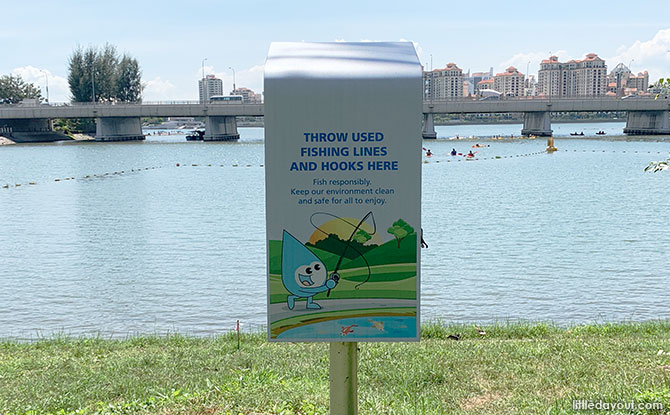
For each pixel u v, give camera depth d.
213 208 38.53
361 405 7.34
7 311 16.81
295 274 5.21
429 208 37.28
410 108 5.05
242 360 10.08
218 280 20.12
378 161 5.09
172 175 61.50
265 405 7.15
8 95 155.88
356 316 5.23
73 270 22.16
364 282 5.21
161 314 16.31
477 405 7.57
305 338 5.26
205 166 71.50
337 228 5.16
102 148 108.00
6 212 38.31
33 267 22.78
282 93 5.04
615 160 74.00
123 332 14.67
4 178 59.59
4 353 11.62
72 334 14.51
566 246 25.16
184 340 12.72
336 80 5.04
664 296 17.44
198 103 121.94
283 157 5.10
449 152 89.81
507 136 137.12
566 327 14.04
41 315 16.39
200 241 27.53
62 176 61.25
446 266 21.52
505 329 12.96
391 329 5.23
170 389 8.10
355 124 5.06
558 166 67.00
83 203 42.06
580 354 9.84
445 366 9.34
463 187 48.69
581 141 111.81
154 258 24.06
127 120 134.50
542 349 10.27
